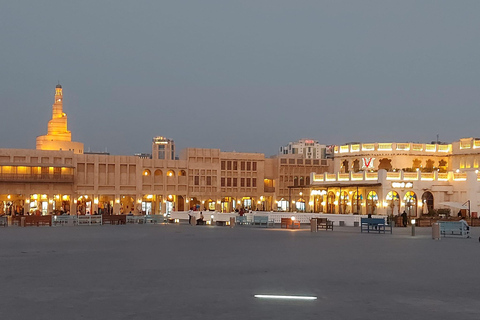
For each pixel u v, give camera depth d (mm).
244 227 58469
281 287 16625
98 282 17500
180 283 17328
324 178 82750
